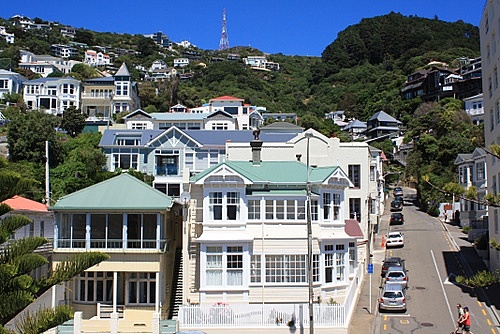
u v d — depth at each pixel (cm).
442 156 8656
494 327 3128
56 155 6731
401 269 4109
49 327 1884
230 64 18275
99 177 5872
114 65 19400
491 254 4381
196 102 12988
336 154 4684
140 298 3441
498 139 4231
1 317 1734
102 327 2984
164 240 3422
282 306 3078
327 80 19488
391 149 11281
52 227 4588
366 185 4653
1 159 1855
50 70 14825
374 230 5475
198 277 3538
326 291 3603
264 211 3559
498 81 4144
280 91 18400
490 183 4538
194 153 6231
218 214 3547
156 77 19162
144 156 6312
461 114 9744
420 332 3078
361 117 15612
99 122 8850
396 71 17475
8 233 1803
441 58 16488
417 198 8500
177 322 3016
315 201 3634
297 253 3528
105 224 3484
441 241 5541
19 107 9962
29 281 1752
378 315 3428
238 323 3075
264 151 4712
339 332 3033
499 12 4084
